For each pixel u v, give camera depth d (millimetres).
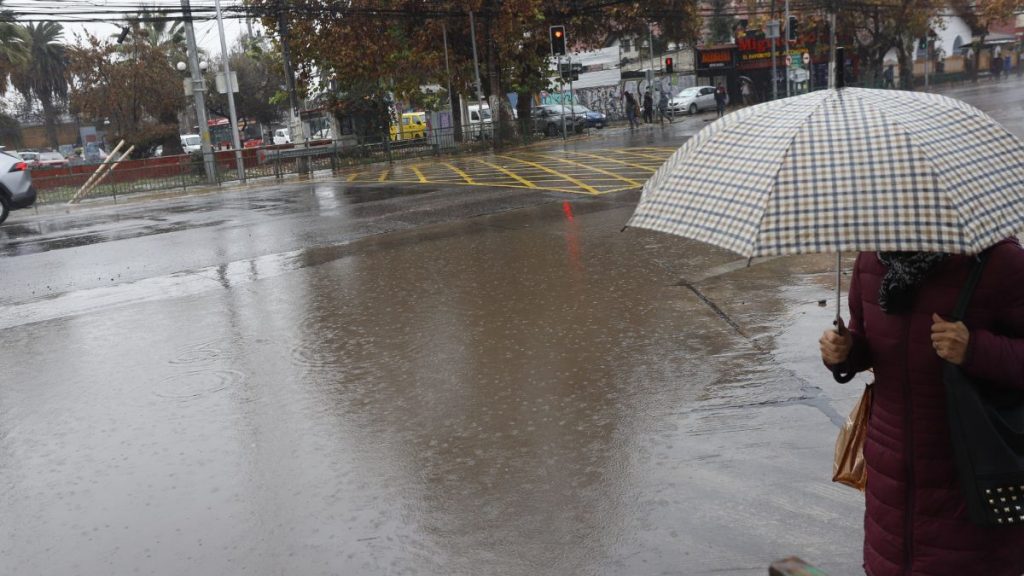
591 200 15250
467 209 15211
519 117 40781
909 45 53406
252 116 58250
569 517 4043
